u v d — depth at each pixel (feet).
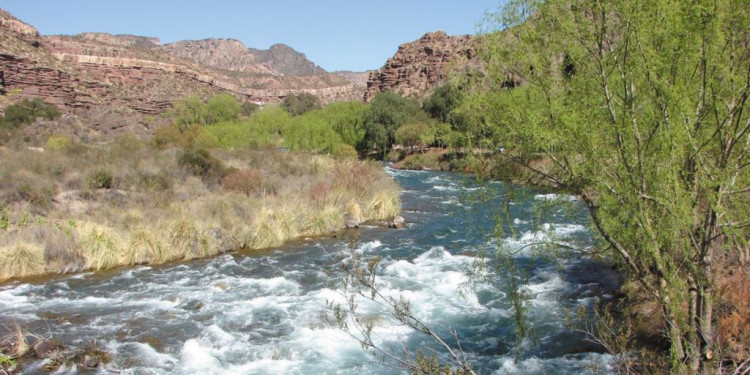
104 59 435.12
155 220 54.70
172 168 78.13
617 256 16.49
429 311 33.81
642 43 13.50
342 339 29.86
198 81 520.83
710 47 12.90
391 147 211.41
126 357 27.48
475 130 16.97
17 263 42.75
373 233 60.18
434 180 120.06
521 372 24.97
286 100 415.85
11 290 38.86
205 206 60.75
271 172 89.10
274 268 45.47
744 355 17.97
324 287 39.86
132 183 69.36
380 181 90.33
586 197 15.07
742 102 12.69
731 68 13.30
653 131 13.65
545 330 29.66
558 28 15.23
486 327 30.96
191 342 29.45
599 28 14.33
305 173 90.22
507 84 16.21
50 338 29.40
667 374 16.66
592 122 14.10
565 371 24.89
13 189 58.29
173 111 236.22
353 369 26.22
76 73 299.38
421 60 515.09
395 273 42.83
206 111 213.66
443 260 47.06
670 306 13.71
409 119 203.10
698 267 13.60
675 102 12.60
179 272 44.29
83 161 80.84
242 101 598.34
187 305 36.09
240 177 73.51
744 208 13.73
